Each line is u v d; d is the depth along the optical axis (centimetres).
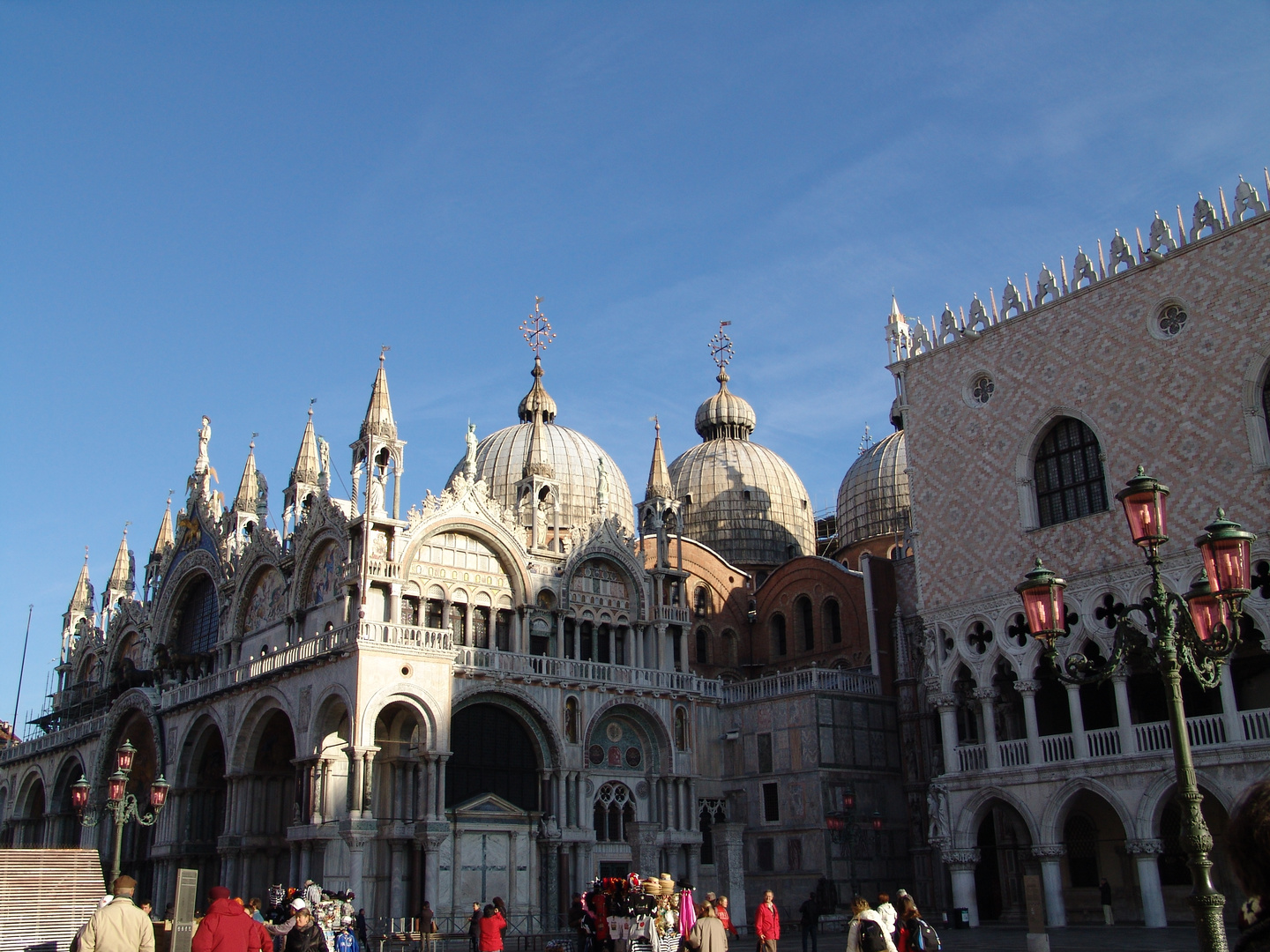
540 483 6297
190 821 5859
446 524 5491
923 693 5928
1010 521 4959
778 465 9088
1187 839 1658
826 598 7288
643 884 3341
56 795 7425
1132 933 4144
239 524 6725
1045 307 4994
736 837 4916
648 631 6197
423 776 4819
